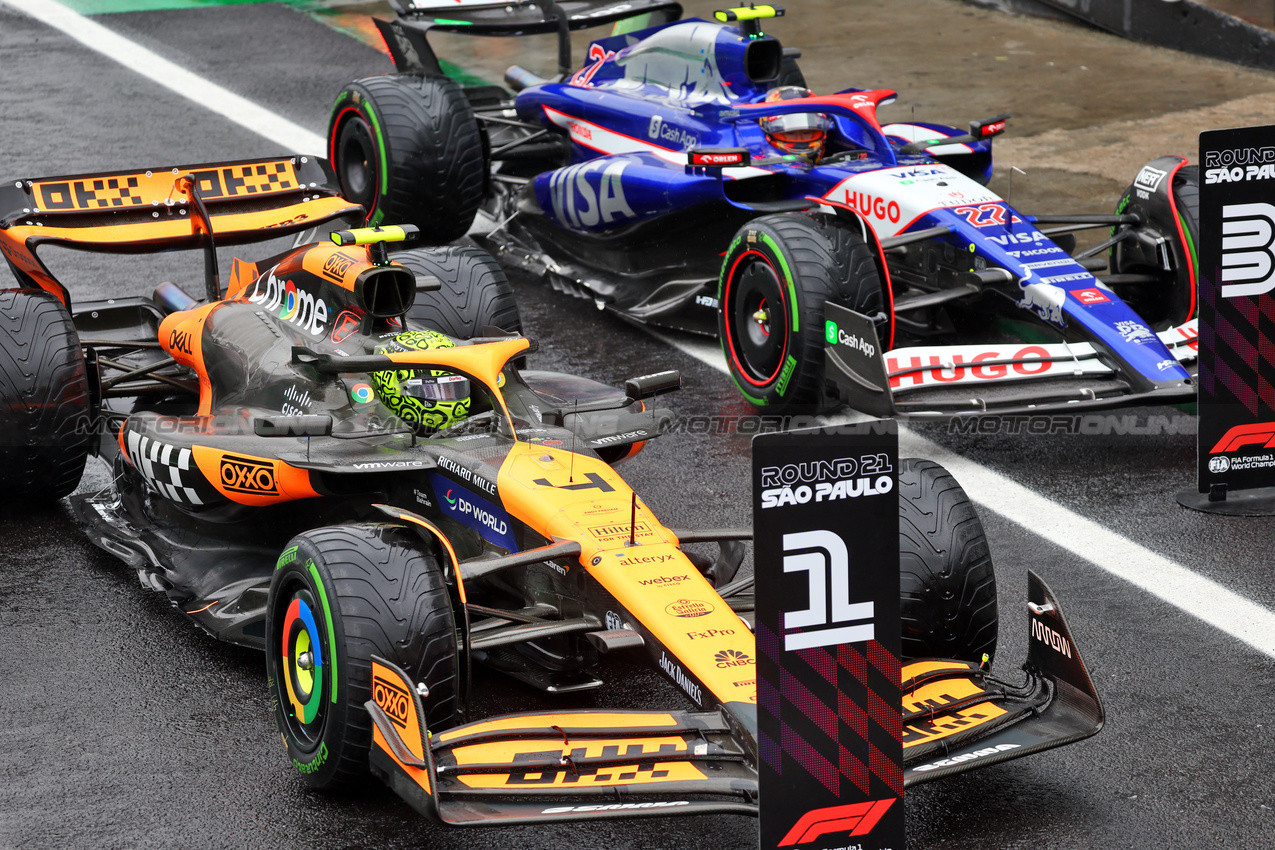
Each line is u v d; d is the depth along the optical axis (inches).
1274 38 2349.9
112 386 1120.2
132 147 1973.4
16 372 1046.4
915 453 1246.9
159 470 967.0
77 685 879.1
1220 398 1112.8
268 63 2390.5
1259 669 904.9
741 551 895.7
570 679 833.5
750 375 1314.0
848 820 616.7
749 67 1473.9
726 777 653.3
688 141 1477.6
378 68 2372.0
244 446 904.3
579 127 1624.0
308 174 1241.4
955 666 758.5
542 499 799.1
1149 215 1360.7
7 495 1082.1
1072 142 2041.1
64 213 1135.6
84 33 2534.5
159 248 1160.2
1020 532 1096.2
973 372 1183.6
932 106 2193.7
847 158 1411.2
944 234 1277.1
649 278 1525.6
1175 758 810.8
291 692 770.8
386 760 683.4
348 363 881.5
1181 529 1098.7
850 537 594.6
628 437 911.0
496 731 677.9
